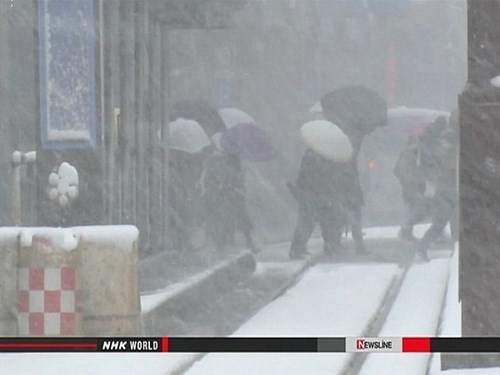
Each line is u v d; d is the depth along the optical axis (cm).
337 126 3722
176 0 3347
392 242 4188
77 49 2447
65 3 2428
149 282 2773
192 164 3800
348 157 3712
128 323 2084
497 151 1669
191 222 3722
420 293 2889
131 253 2097
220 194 3806
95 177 2464
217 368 1912
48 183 2452
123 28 3066
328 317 2489
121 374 1791
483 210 1675
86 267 2084
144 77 3316
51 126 2455
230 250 3659
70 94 2448
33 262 2061
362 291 2967
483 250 1683
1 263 2053
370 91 3716
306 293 2964
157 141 3422
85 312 2081
